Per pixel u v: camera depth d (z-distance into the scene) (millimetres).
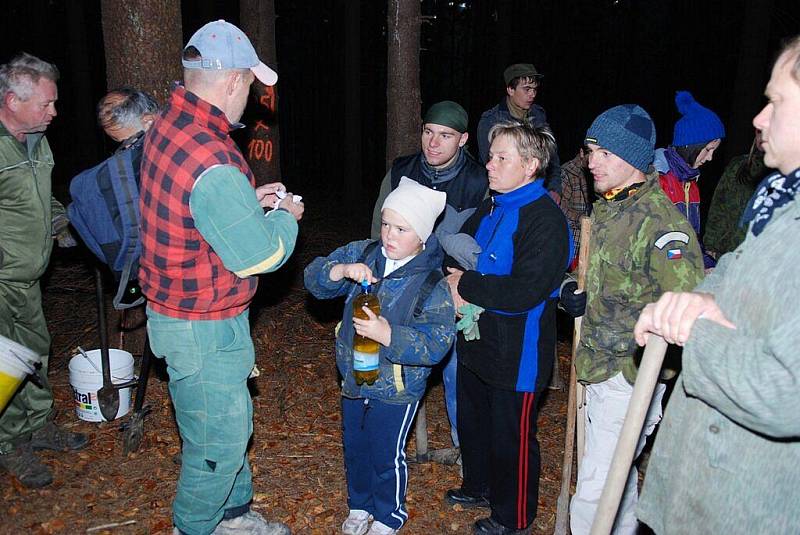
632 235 2689
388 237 2900
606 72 18078
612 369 2799
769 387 1494
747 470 1676
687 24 15945
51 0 15875
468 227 3396
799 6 10789
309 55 16891
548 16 17906
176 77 4664
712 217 4332
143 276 2820
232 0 14977
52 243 3779
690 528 1795
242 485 3227
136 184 2975
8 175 3414
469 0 18094
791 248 1577
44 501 3627
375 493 3254
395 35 5703
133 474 3902
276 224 2754
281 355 5738
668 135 16516
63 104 16641
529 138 2969
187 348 2748
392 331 2842
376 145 17359
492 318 3074
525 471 3209
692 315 1688
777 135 1631
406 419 3133
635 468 2943
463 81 18734
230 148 2670
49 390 3957
